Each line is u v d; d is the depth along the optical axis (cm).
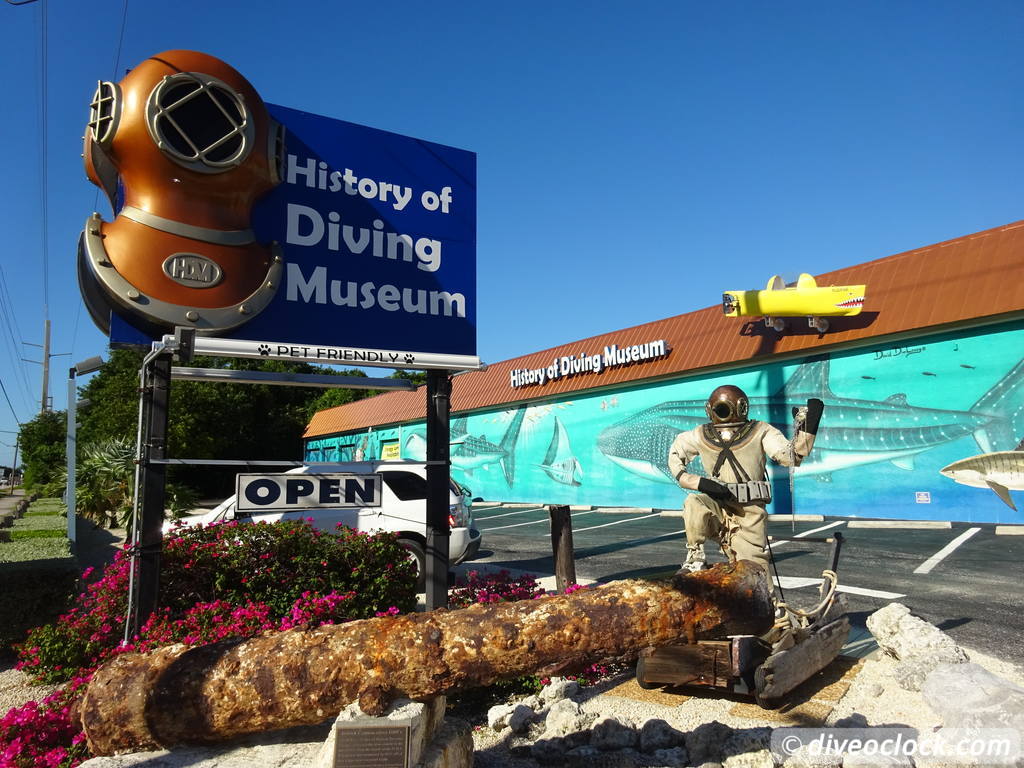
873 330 1299
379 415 2952
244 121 518
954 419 1232
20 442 5778
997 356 1187
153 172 489
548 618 303
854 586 795
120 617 552
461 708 483
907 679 454
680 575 330
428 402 621
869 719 405
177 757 306
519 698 489
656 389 1783
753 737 345
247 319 521
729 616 322
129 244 482
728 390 490
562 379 2056
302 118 585
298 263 567
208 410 3256
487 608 313
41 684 548
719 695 458
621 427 1880
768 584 340
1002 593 725
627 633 308
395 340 604
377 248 605
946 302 1205
